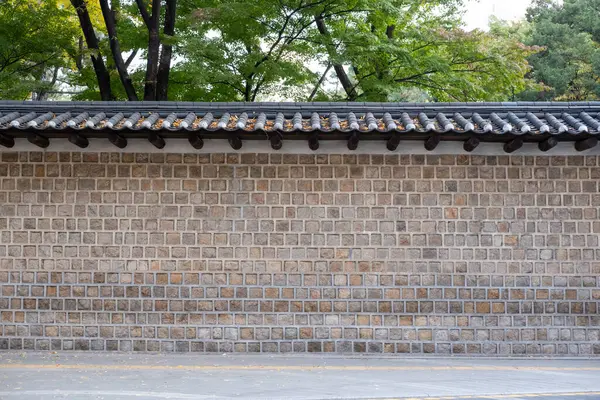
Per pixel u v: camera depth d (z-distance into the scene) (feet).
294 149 33.06
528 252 33.06
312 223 33.12
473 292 32.96
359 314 32.86
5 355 31.94
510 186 33.17
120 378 27.30
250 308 32.91
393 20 59.26
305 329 32.83
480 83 60.64
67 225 33.19
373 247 33.04
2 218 33.30
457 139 31.76
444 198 33.12
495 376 28.40
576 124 30.89
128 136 31.71
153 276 33.01
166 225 33.12
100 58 56.44
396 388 25.94
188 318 32.91
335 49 56.70
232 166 33.22
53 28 57.11
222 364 30.40
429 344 32.78
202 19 49.49
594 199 33.19
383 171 33.19
